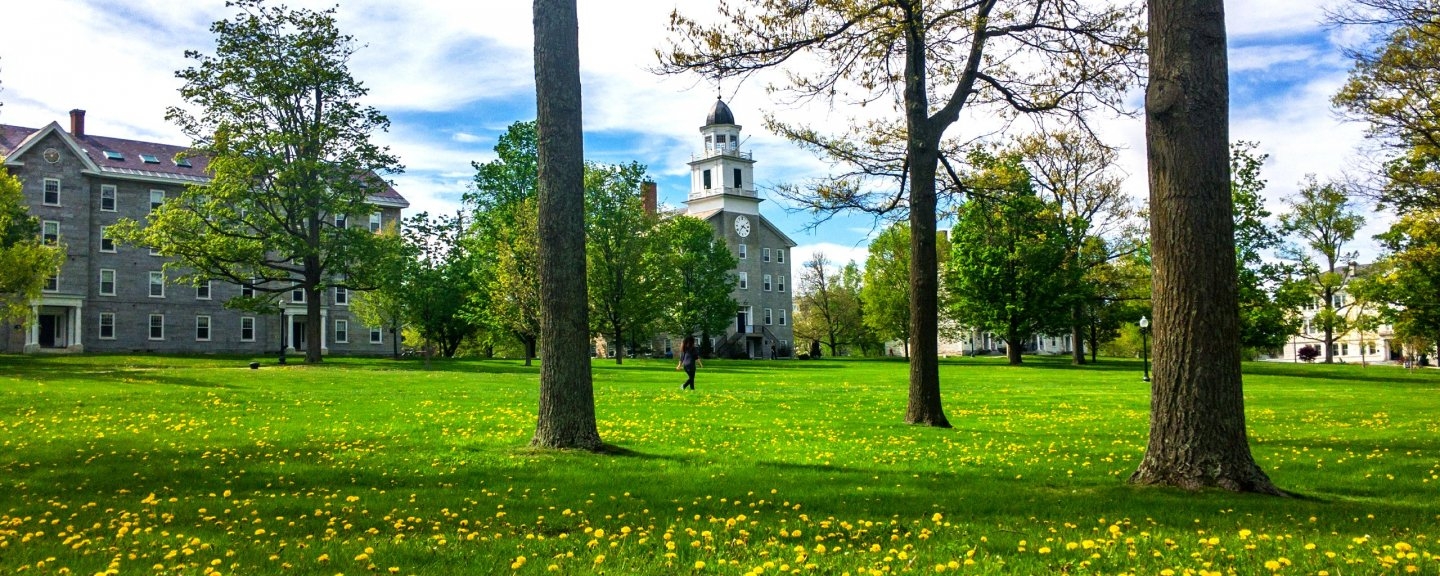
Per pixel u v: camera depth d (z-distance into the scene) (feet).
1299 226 202.08
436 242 153.79
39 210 192.85
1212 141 29.71
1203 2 29.91
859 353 360.89
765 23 48.06
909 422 56.03
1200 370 29.76
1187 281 29.78
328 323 231.91
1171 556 19.29
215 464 36.65
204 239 133.08
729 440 46.60
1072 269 174.09
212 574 17.15
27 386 79.51
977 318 188.65
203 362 139.54
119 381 88.89
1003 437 48.34
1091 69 53.47
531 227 142.72
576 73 40.04
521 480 32.19
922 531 21.84
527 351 157.48
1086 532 22.21
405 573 17.84
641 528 22.54
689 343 92.94
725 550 19.97
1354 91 91.76
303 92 135.54
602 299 162.09
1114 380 124.57
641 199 169.37
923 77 54.85
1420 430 53.67
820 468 35.99
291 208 136.98
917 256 55.83
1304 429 54.49
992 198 64.75
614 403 71.72
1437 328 149.79
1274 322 164.14
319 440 45.32
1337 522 24.29
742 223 311.68
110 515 25.16
